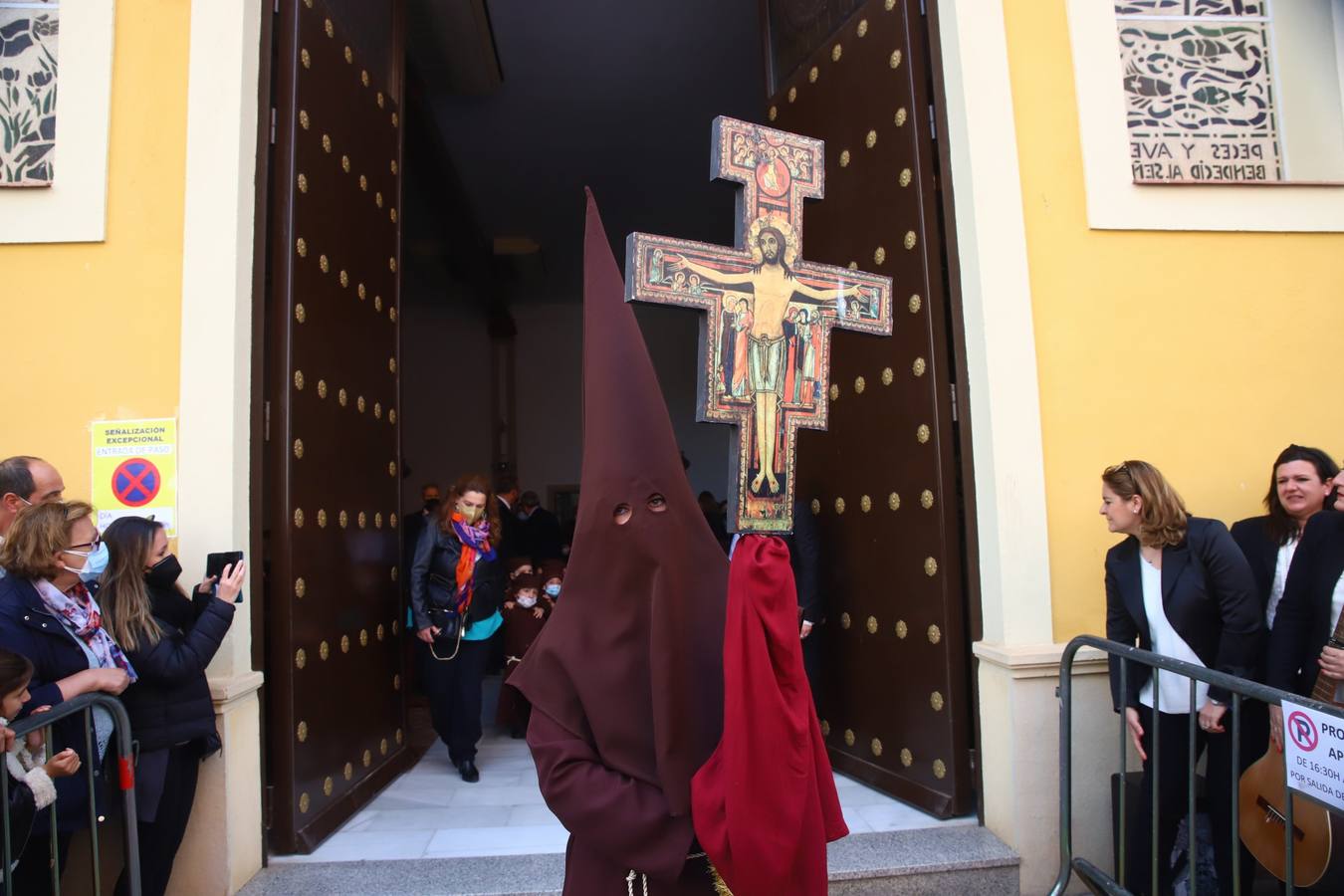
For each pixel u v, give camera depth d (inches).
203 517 128.2
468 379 474.0
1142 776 125.3
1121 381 142.6
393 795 165.6
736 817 59.2
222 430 129.3
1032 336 140.4
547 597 220.7
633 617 66.9
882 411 159.2
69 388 130.3
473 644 179.5
